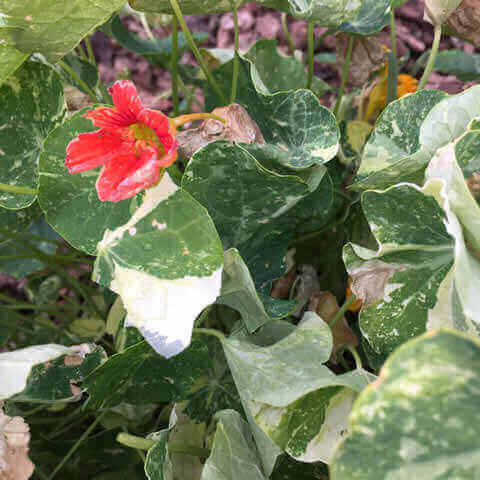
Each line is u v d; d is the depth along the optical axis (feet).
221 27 2.11
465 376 0.61
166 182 0.87
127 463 1.24
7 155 1.01
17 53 0.94
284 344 0.91
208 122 0.96
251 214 0.99
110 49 2.15
